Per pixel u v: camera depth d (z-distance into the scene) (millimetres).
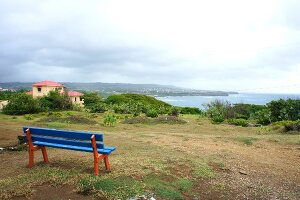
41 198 5832
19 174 7273
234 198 6395
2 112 43656
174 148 11836
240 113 44438
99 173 7195
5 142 12281
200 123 29266
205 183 7148
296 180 8062
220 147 12906
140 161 8555
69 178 6801
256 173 8445
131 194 5875
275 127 23062
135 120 27875
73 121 25953
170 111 43031
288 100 36156
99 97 73750
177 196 6078
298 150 12797
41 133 7766
